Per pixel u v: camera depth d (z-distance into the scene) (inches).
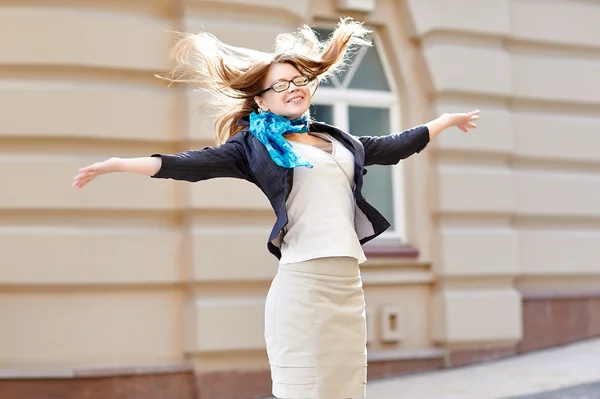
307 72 211.5
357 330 207.6
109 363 385.7
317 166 206.1
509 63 480.7
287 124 207.6
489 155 476.1
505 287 476.1
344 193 207.6
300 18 422.0
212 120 393.4
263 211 403.9
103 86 386.6
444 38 466.3
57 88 378.6
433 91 463.2
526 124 496.4
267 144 203.8
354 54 462.3
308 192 204.7
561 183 504.4
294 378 203.6
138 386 384.8
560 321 502.0
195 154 201.8
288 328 203.8
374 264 450.9
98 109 382.6
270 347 208.2
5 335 377.4
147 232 390.6
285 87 208.5
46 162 377.4
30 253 375.9
